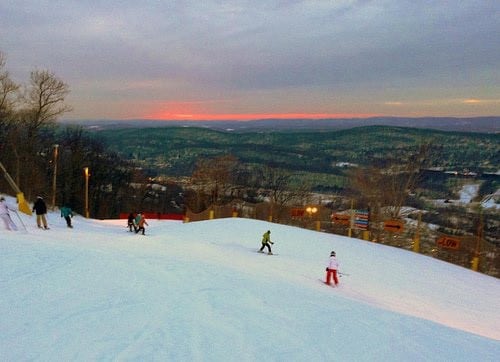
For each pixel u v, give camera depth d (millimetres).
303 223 44156
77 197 63406
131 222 33000
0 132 47750
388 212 45625
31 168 46750
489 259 28781
